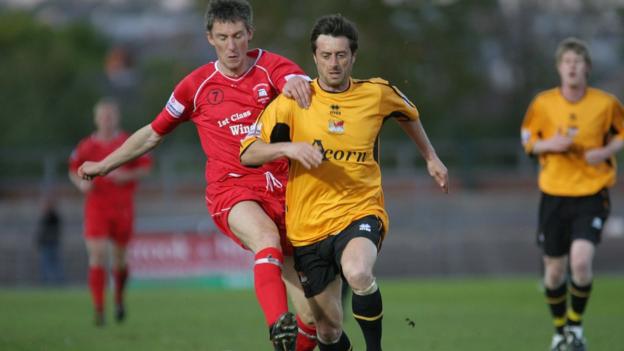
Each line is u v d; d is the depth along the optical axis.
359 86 19.58
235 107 21.02
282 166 21.00
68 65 125.31
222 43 20.45
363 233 18.98
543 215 28.00
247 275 61.31
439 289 53.00
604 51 149.62
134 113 121.31
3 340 29.70
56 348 27.64
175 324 35.09
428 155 20.86
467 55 112.75
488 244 75.50
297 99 19.28
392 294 49.44
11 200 87.06
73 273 71.00
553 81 128.88
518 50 129.12
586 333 30.67
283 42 108.56
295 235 19.72
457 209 83.06
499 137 115.88
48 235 66.94
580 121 27.97
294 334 18.14
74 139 116.69
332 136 19.25
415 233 77.31
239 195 20.52
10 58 131.00
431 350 26.94
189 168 85.81
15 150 109.75
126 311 41.28
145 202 84.38
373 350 19.16
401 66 106.56
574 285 26.50
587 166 27.62
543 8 132.50
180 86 21.19
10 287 67.69
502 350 26.84
